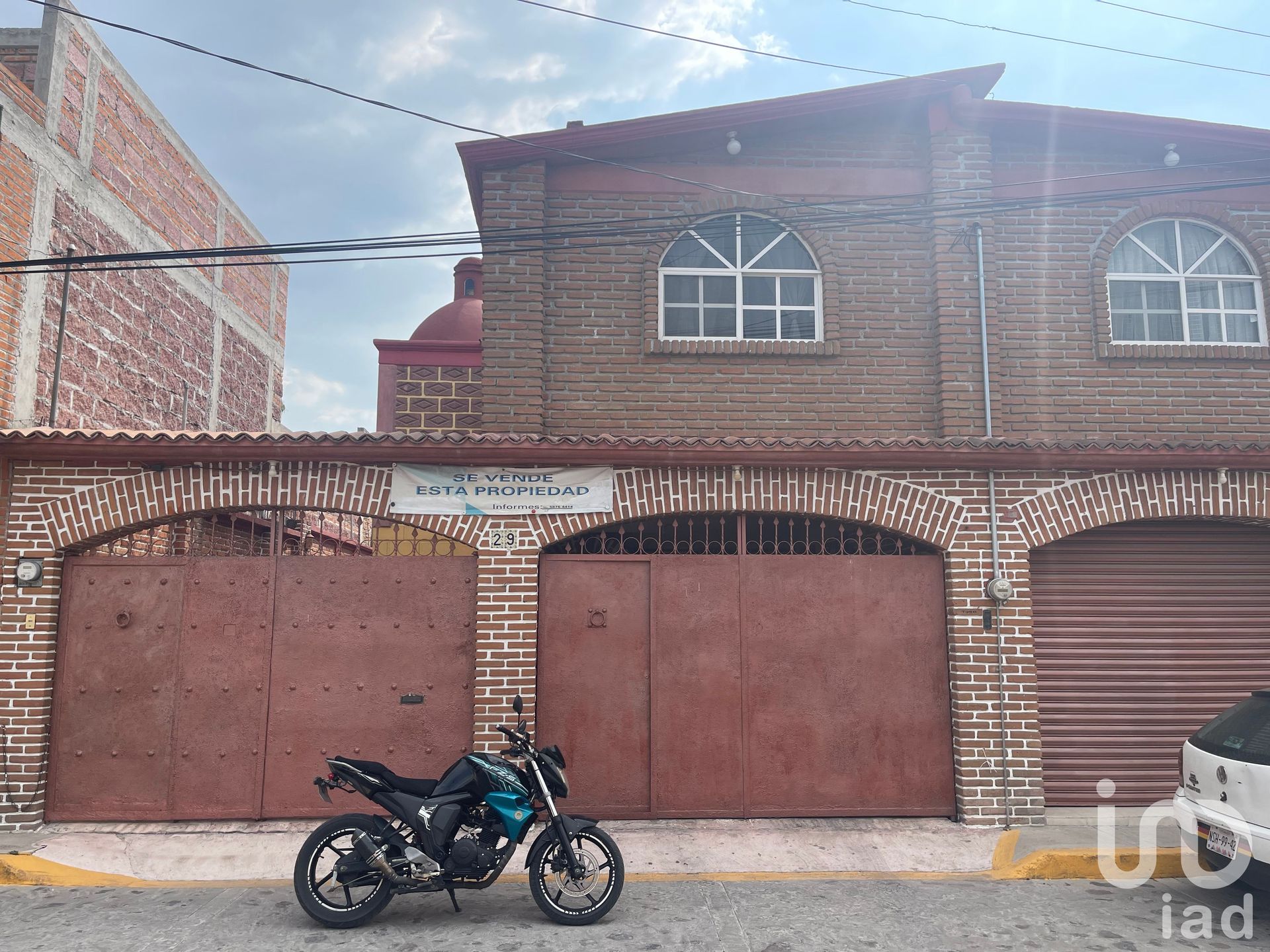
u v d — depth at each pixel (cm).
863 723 765
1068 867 663
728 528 814
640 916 572
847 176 962
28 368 938
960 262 930
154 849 675
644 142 939
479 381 998
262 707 735
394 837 554
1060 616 819
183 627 740
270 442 724
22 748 704
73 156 1041
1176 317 972
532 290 900
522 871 651
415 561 761
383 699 743
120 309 1164
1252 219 980
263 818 723
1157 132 953
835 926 557
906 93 942
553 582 765
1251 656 827
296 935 534
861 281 946
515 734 584
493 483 763
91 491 736
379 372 998
